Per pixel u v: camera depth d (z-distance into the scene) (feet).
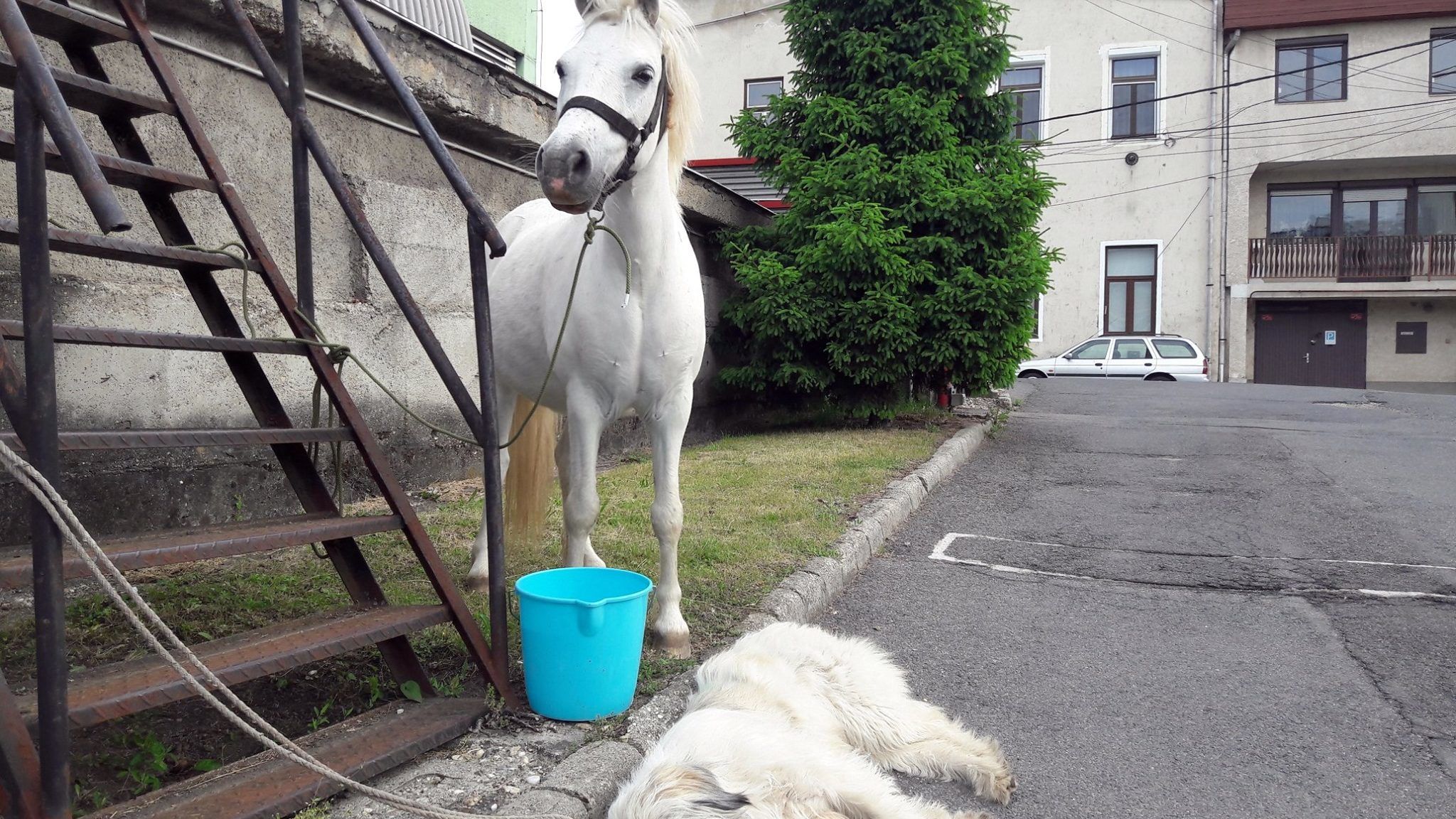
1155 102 75.77
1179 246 76.28
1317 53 73.82
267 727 6.62
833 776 7.45
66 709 6.21
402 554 15.67
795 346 33.71
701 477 23.49
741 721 7.85
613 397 11.25
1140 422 39.58
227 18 16.10
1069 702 11.30
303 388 18.22
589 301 10.85
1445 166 75.97
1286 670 12.32
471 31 33.45
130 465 15.05
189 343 8.54
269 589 13.41
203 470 16.26
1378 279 75.56
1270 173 78.95
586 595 10.59
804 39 34.94
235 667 7.43
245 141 17.20
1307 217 79.56
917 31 33.55
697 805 6.34
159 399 15.53
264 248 10.23
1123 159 76.54
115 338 7.91
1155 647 13.20
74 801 7.91
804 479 23.16
